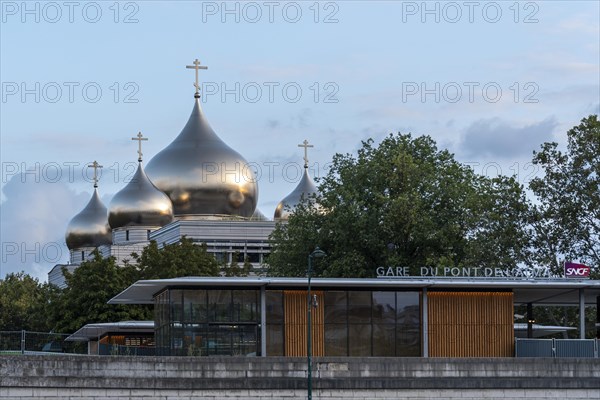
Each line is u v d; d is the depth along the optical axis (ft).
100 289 574.15
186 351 361.71
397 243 497.46
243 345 364.38
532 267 511.40
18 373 314.14
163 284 364.99
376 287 372.58
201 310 364.38
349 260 485.15
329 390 328.70
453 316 375.25
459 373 333.83
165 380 321.32
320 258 504.43
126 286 580.30
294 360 328.70
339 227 499.51
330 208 512.22
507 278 383.04
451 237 500.33
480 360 335.06
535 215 516.32
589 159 515.50
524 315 559.38
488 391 333.83
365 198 509.35
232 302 366.22
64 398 316.19
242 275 645.51
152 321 518.78
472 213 505.66
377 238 492.95
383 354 370.73
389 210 492.13
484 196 515.09
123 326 488.44
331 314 369.91
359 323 370.53
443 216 504.43
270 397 326.03
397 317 372.79
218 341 363.76
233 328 364.99
